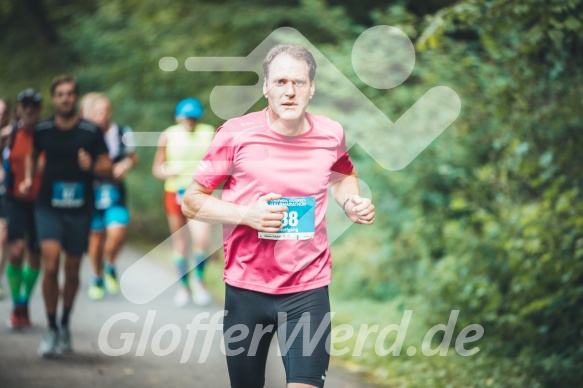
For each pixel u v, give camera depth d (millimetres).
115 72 39000
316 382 9836
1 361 16203
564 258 16125
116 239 23578
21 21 50344
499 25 15688
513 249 17125
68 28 43750
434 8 24859
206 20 37375
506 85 17375
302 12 29453
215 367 16250
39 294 23297
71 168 16406
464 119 20406
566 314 15906
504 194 18766
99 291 22984
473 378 15297
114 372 15641
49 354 16531
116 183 23422
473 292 18188
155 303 22469
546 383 14570
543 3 14953
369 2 30516
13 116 21562
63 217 16500
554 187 16328
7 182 19156
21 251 19172
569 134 16906
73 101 16359
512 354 16359
